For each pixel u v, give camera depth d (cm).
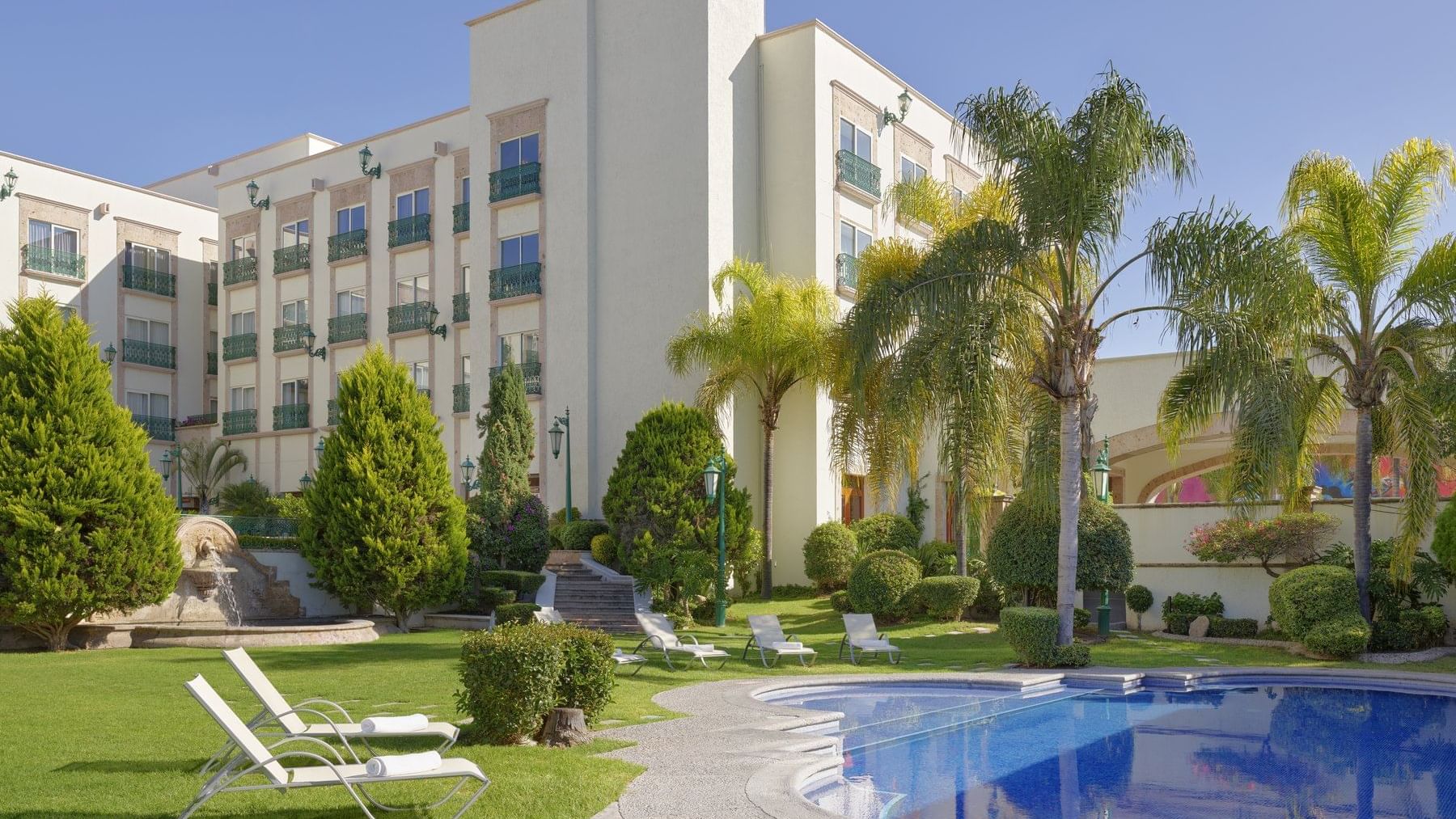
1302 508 2016
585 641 898
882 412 1542
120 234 3688
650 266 2648
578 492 2695
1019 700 1289
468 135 3152
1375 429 1870
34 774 700
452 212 3166
